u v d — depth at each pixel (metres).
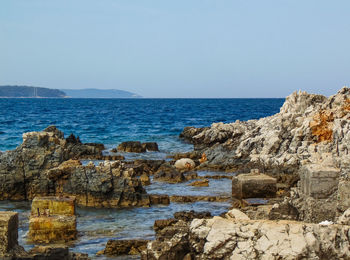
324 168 17.86
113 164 27.67
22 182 28.86
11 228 15.93
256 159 36.09
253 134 43.78
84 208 26.16
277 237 13.87
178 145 55.25
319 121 36.25
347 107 36.94
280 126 39.97
